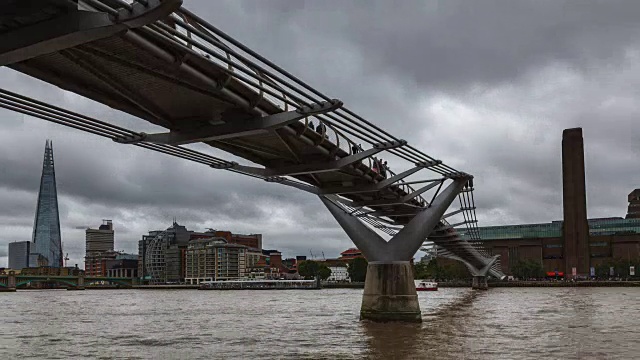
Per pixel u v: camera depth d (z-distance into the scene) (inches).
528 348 1507.1
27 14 618.2
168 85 895.7
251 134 1059.3
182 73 818.8
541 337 1736.0
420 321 2106.3
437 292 6259.8
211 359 1418.6
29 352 1647.4
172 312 3346.5
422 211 2106.3
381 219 2271.2
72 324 2581.2
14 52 643.5
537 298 4303.6
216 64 768.3
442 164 1847.9
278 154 1363.2
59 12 628.7
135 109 991.6
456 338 1708.9
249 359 1397.6
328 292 7534.5
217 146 1237.1
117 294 7667.3
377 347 1542.8
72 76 848.9
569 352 1440.7
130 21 614.2
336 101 1004.6
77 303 4763.8
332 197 2138.3
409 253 2101.4
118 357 1508.4
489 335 1782.7
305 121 1179.3
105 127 997.2
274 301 4739.2
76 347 1739.7
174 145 1151.6
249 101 1001.5
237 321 2571.4
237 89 951.0
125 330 2252.7
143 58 784.9
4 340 1958.7
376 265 2119.8
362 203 2044.8
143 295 7066.9
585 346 1541.6
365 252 2134.6
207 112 1040.8
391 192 1952.5
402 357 1379.2
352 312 3063.5
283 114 1027.3
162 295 6988.2
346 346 1572.3
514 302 3754.9
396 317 2080.5
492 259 7140.8
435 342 1622.8
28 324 2608.3
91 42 729.0
